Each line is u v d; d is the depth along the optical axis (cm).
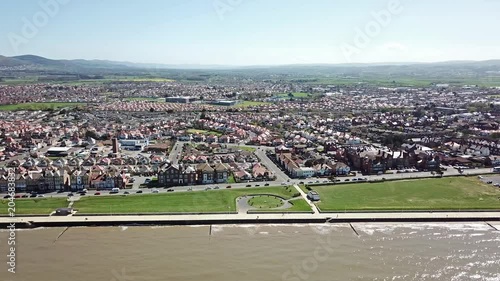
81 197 19825
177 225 17000
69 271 13225
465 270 13375
